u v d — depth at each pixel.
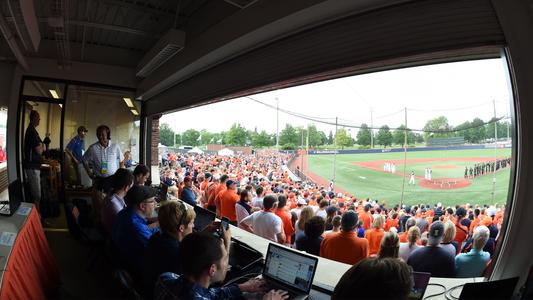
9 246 1.81
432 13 1.83
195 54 3.67
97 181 3.77
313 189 11.73
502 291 1.31
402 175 16.55
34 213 2.48
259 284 1.60
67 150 6.02
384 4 2.04
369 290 0.75
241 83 3.42
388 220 6.42
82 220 3.70
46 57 5.98
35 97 5.90
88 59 6.33
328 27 2.40
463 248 3.61
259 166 21.14
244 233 2.76
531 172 1.46
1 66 5.82
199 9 4.01
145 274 1.86
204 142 43.62
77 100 6.35
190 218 1.83
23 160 5.73
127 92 6.77
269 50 3.00
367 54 2.15
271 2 2.43
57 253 3.78
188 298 1.24
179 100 5.11
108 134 5.25
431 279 1.82
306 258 1.58
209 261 1.29
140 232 2.16
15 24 3.34
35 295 2.04
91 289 2.77
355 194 16.05
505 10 1.52
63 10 3.36
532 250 1.46
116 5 4.09
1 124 5.57
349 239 2.30
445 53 1.86
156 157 7.31
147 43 6.12
